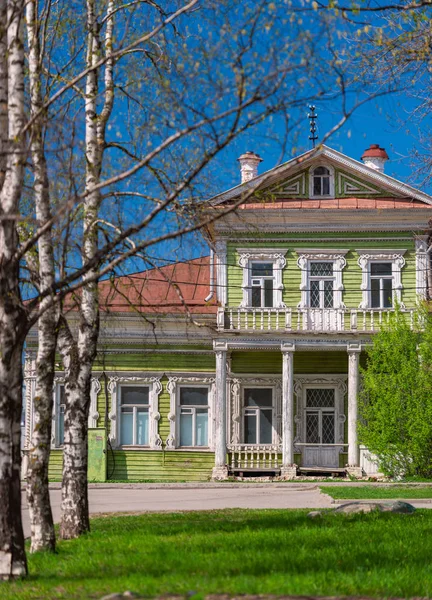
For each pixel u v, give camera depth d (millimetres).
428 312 32406
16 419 11305
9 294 11281
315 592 9336
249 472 33719
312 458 34219
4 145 11500
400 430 30953
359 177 35062
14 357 11305
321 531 14758
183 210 14750
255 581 9758
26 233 14500
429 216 34156
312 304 34438
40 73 14609
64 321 14867
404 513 17719
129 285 16984
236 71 10602
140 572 10992
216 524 16781
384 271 34438
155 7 15938
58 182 11945
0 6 11680
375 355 31766
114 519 19172
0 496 11164
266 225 34344
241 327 33625
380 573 10531
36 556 13211
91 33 15680
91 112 15539
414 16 14656
